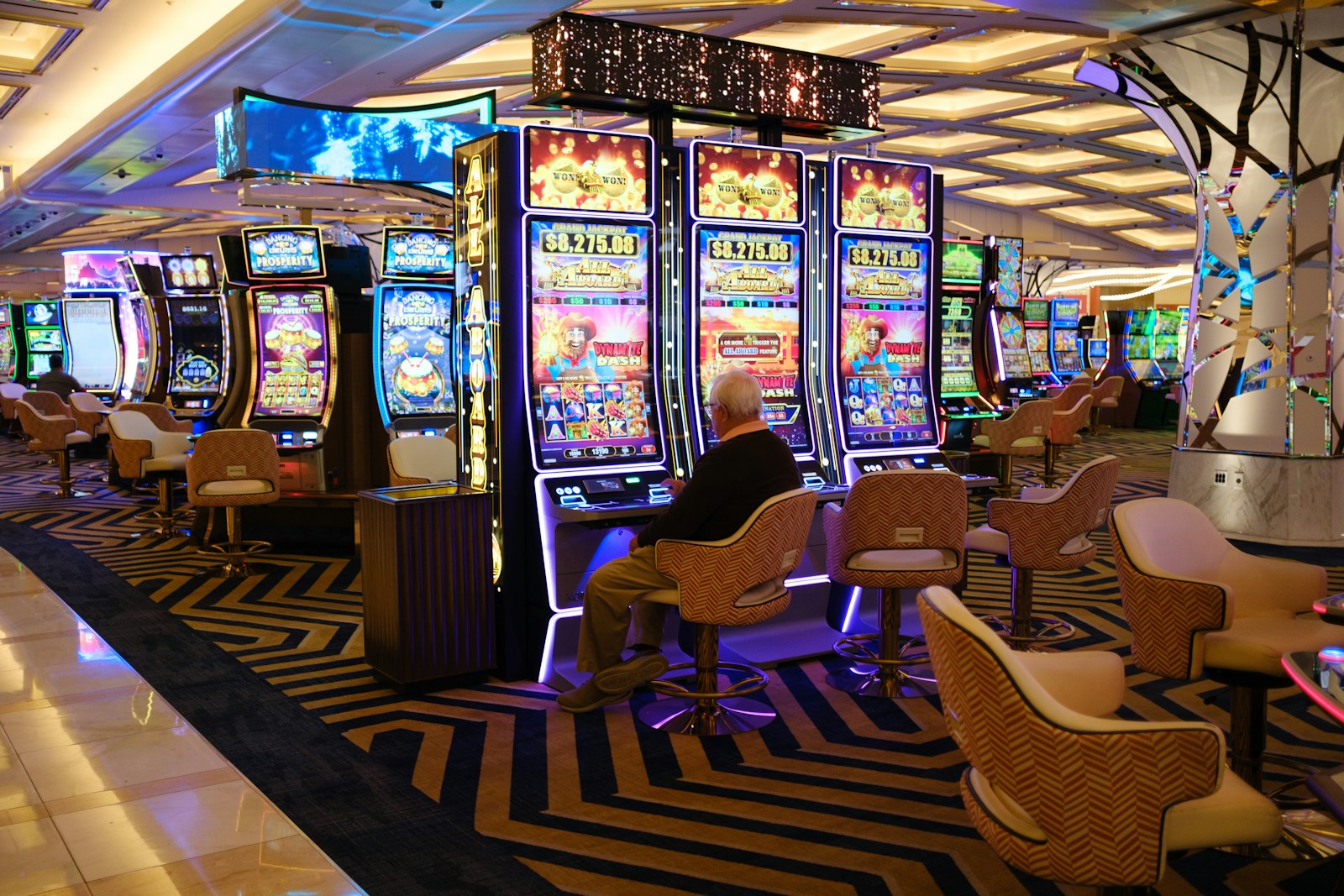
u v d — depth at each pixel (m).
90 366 15.52
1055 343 15.81
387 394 7.92
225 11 8.72
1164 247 22.61
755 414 3.91
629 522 4.48
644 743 3.72
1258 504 6.57
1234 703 3.16
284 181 7.97
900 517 4.05
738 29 9.28
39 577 6.42
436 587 4.29
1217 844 2.03
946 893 2.66
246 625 5.35
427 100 11.70
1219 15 6.04
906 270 5.34
